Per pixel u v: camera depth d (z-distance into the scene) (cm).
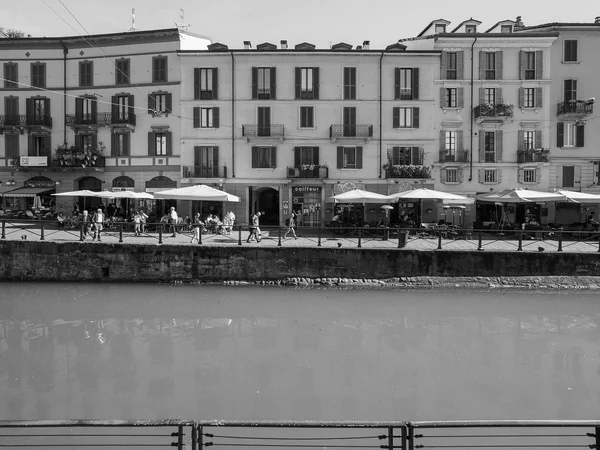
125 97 3331
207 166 3250
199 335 1338
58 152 3300
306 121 3244
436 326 1427
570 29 3206
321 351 1210
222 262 1958
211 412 877
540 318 1512
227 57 3222
